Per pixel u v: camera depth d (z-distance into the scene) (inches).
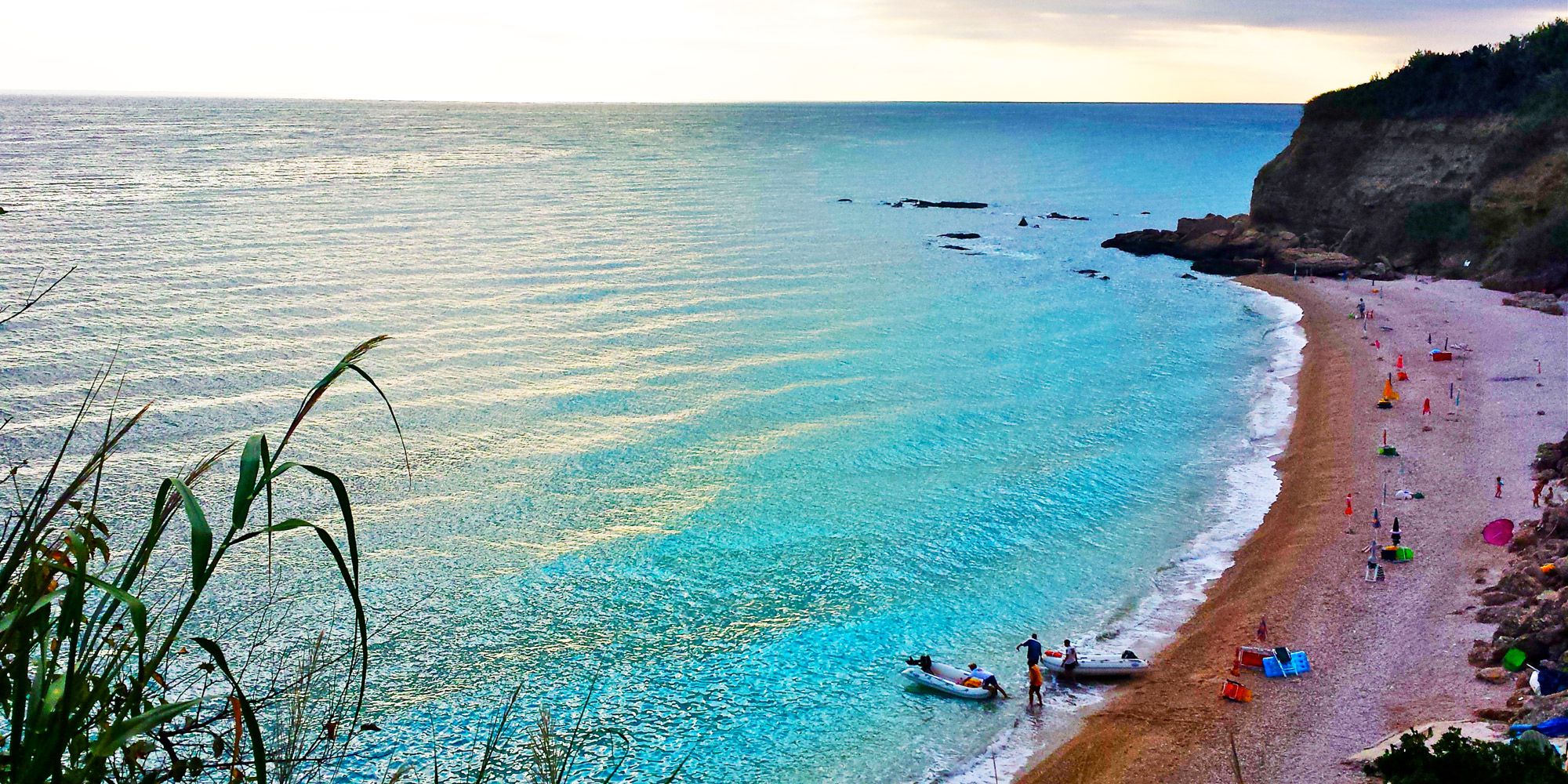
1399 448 1985.7
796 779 1088.8
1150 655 1325.0
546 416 2170.3
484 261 3902.6
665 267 3907.5
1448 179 3732.8
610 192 6353.3
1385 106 4062.5
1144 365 2701.8
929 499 1803.6
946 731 1173.1
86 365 2370.8
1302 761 1053.2
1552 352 2536.9
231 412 2098.9
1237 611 1407.5
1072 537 1673.2
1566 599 1205.1
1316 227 4128.9
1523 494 1706.4
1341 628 1330.0
